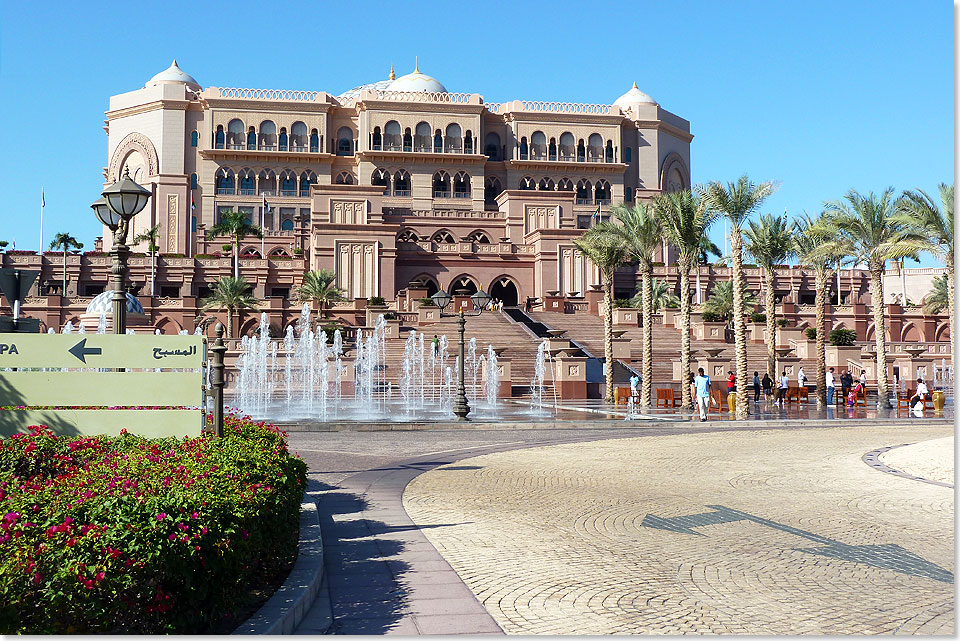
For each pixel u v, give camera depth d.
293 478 8.26
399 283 77.50
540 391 40.78
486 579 7.41
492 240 86.12
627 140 100.38
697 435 22.91
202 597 5.29
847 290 83.88
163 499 5.52
